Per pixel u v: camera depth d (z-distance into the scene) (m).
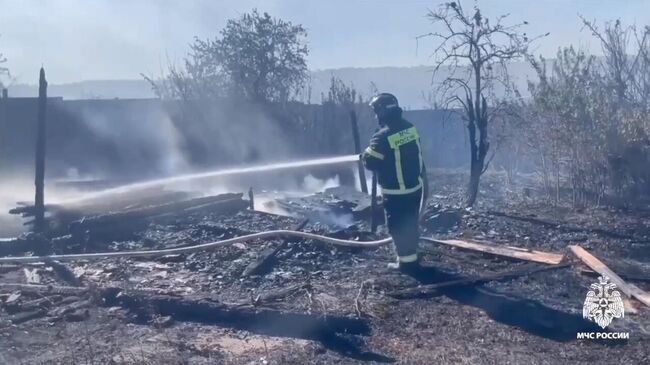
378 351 7.11
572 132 14.48
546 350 7.15
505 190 16.31
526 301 8.56
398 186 9.62
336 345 7.29
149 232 12.05
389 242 10.40
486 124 14.97
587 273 9.58
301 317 7.64
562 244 11.36
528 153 15.92
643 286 9.14
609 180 14.55
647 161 14.38
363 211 13.27
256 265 9.81
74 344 7.25
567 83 15.16
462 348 7.18
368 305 8.20
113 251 11.02
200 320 8.04
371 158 9.62
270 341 7.40
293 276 9.57
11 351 7.03
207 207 13.50
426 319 7.99
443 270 9.80
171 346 7.19
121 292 8.45
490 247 10.78
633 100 16.61
